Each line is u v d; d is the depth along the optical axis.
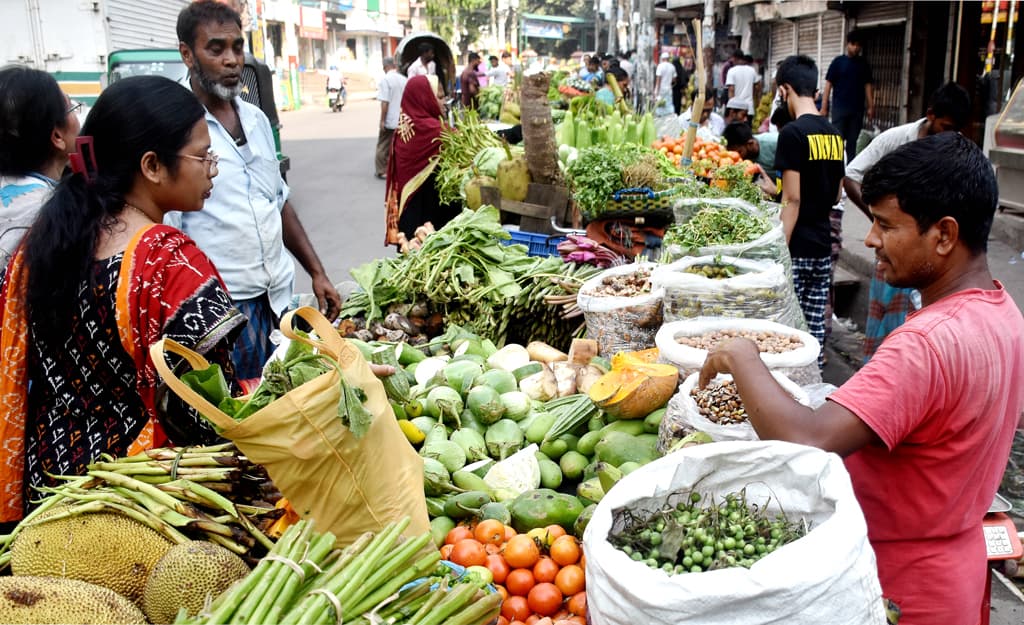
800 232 5.53
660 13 25.64
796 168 5.36
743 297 3.75
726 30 23.50
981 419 1.88
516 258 4.86
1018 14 9.80
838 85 12.21
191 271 2.17
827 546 1.51
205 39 3.60
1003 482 4.51
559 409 3.41
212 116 3.71
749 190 5.44
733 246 4.18
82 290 2.12
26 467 2.27
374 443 2.08
